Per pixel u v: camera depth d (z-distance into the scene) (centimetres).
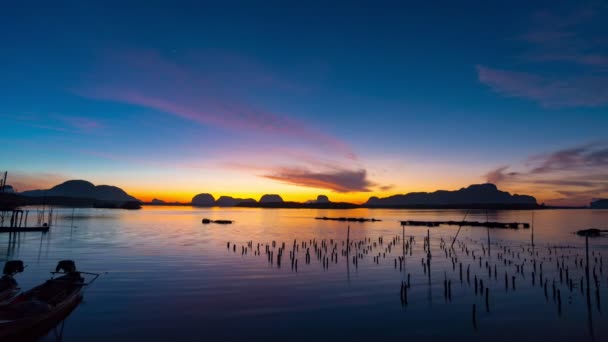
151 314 2592
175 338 2169
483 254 6050
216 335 2230
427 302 2998
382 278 3934
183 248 6438
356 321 2525
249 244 6506
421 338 2242
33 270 4178
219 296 3106
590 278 4041
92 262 4816
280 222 16725
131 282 3588
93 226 11956
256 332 2291
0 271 4156
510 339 2252
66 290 2759
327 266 4669
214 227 12594
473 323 2512
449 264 4944
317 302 2967
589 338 2283
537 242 8062
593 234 9631
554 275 4222
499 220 19125
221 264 4734
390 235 9819
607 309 2847
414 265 4831
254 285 3538
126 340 2125
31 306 2180
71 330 2262
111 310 2661
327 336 2247
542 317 2658
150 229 11112
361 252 6216
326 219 19912
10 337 2020
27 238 7838
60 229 10400
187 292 3219
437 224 14100
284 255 5706
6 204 9475
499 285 3641
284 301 2983
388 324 2473
